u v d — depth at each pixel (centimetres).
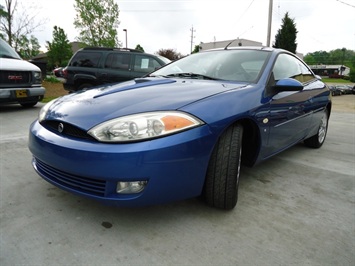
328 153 365
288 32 3303
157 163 154
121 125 157
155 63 670
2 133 394
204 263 146
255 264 147
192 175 169
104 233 169
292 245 164
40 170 199
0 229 168
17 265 140
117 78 645
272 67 253
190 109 171
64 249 153
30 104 626
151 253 153
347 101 1933
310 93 316
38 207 195
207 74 262
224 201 189
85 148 158
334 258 154
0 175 247
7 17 1102
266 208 206
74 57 694
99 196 162
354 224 190
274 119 230
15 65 543
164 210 197
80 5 1659
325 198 228
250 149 226
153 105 172
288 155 349
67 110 186
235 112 185
